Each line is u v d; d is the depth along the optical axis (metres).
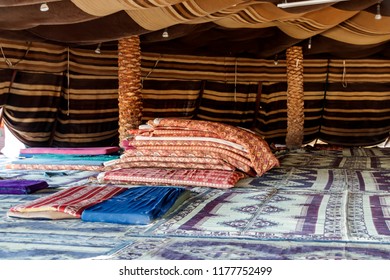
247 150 3.84
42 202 2.69
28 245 2.13
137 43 6.17
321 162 5.31
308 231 2.28
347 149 7.26
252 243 2.12
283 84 8.88
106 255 1.97
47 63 6.69
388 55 8.76
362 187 3.51
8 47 6.27
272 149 7.08
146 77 7.99
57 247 2.09
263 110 8.95
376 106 9.22
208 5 4.82
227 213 2.68
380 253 1.95
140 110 6.21
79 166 4.75
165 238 2.22
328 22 6.26
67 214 2.54
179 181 3.56
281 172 4.38
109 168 4.12
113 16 5.27
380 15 5.98
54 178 4.13
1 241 2.19
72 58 6.94
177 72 8.17
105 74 7.32
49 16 4.65
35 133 7.17
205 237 2.23
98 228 2.39
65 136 7.51
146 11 5.05
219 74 8.45
